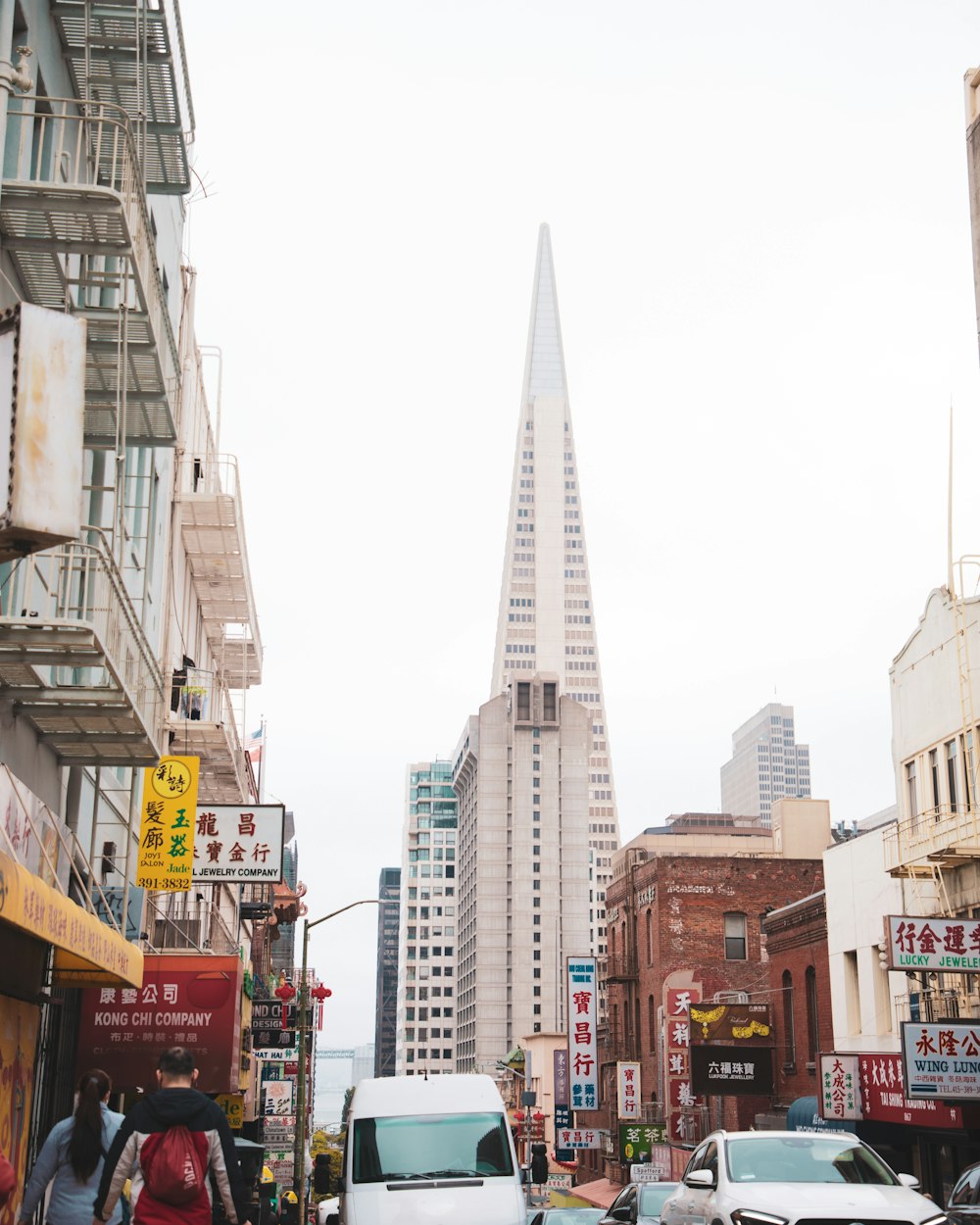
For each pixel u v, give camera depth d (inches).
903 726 1331.2
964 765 1193.4
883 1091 1138.0
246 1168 1005.2
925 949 1013.2
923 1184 1158.3
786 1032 1664.6
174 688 1200.8
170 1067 326.6
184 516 1322.6
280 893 1945.1
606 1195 2206.0
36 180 594.9
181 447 1073.5
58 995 743.1
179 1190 308.0
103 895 781.9
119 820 956.6
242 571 1470.2
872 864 1374.3
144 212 639.1
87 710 601.9
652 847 3627.0
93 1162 381.1
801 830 2837.1
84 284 628.7
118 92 771.4
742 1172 496.4
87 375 696.4
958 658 1187.9
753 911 2272.4
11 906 376.2
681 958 2239.2
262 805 997.8
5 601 585.0
